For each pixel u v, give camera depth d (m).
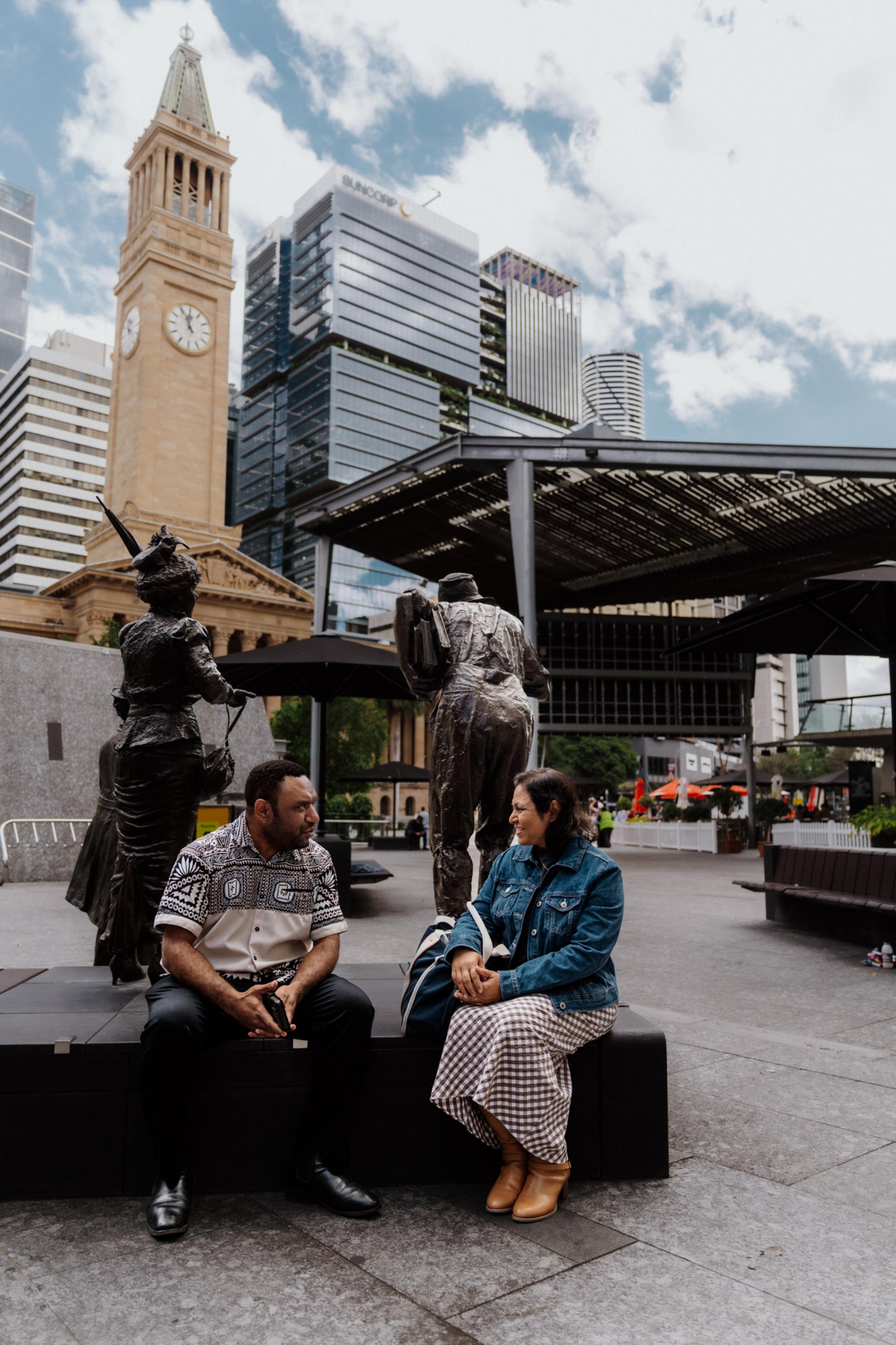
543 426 173.38
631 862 19.20
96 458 135.38
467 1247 2.37
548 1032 2.62
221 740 15.91
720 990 5.77
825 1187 2.77
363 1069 2.74
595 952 2.72
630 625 25.39
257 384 147.38
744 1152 3.06
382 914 9.34
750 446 14.63
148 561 3.97
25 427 130.88
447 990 2.81
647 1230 2.48
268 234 151.75
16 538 128.12
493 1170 2.81
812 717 24.75
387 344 141.12
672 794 33.09
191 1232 2.44
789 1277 2.21
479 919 2.85
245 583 67.75
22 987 3.61
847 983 5.99
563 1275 2.22
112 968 3.83
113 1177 2.66
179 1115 2.56
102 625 61.75
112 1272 2.22
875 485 15.96
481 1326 1.99
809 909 8.26
